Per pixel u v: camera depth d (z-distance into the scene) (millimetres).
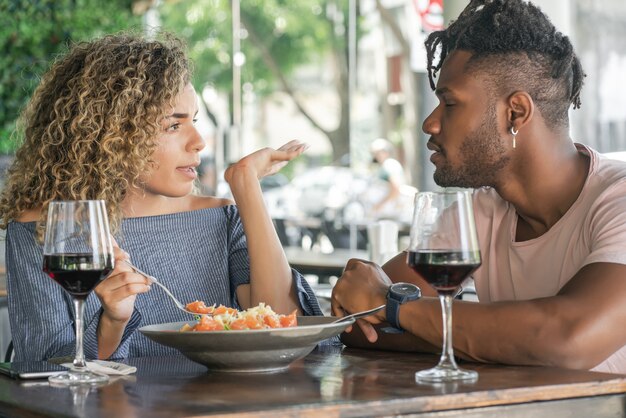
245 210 2225
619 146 7668
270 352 1571
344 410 1295
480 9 1912
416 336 1833
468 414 1371
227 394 1383
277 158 2285
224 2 16219
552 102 1875
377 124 13734
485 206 2092
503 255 2045
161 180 2229
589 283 1673
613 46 7676
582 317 1615
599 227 1793
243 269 2314
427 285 2197
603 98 7723
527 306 1651
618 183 1830
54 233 1527
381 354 1839
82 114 2178
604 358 1649
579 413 1452
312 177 11109
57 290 2027
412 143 12477
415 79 11688
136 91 2180
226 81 16125
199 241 2316
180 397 1369
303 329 1549
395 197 10359
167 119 2215
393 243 3652
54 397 1402
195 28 16172
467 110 1860
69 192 2174
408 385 1437
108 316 1835
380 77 13695
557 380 1476
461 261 1467
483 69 1850
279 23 15945
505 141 1869
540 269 1953
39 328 1981
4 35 7238
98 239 1532
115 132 2174
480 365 1649
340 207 10516
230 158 9125
